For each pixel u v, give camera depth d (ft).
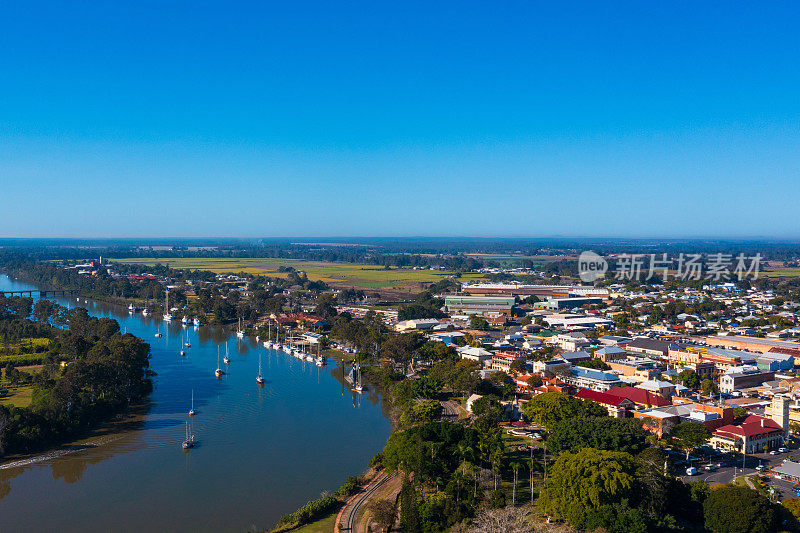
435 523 529.45
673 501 552.00
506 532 493.77
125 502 613.52
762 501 498.69
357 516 575.79
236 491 641.40
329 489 648.38
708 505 514.68
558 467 556.10
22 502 611.47
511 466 639.76
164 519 579.89
